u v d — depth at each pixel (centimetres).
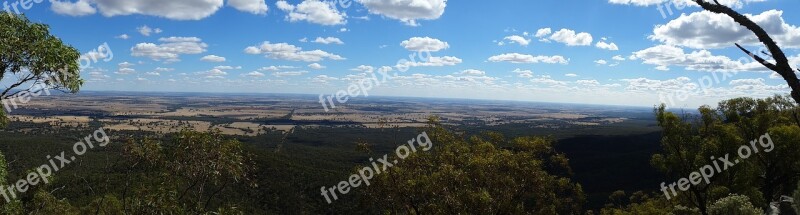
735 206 1825
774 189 3191
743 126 2894
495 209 1823
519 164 1823
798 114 2820
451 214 1759
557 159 1911
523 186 1838
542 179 1823
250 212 5556
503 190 1836
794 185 2784
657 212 2903
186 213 1317
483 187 1850
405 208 1872
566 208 1933
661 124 2806
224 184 1414
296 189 7100
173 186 1284
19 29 1120
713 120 2777
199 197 1352
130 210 1289
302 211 6494
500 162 1816
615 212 3578
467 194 1727
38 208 1456
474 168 1844
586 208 5584
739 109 2930
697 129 2795
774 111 2856
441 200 1764
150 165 1318
